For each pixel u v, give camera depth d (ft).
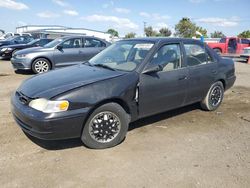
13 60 32.37
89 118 11.52
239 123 16.01
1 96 20.89
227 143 13.15
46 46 32.94
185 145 12.78
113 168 10.57
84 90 11.20
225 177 10.16
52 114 10.55
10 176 9.89
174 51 14.82
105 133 12.03
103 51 16.42
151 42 14.39
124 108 12.73
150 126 14.99
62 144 12.42
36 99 11.02
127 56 14.37
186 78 15.14
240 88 26.20
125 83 12.28
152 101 13.60
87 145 11.92
